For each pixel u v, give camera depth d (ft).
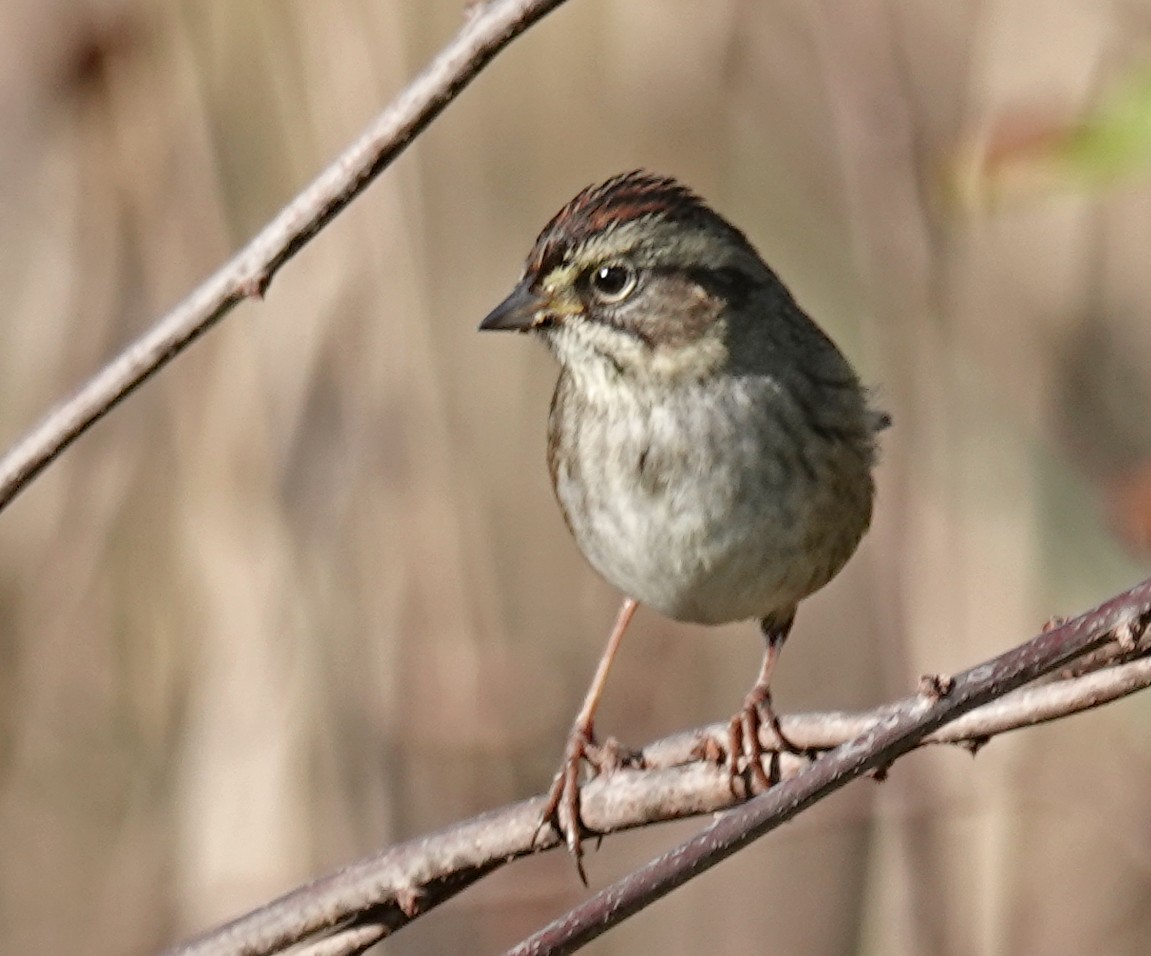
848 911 40.70
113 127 35.58
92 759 38.55
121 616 38.29
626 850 40.19
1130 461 37.83
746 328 28.99
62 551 38.45
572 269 29.04
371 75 34.83
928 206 34.24
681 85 40.55
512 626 40.29
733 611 29.68
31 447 21.25
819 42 35.04
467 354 39.65
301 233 20.62
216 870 35.76
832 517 29.22
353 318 35.73
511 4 19.83
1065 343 38.60
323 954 23.02
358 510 35.91
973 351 38.17
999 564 35.99
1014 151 22.71
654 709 40.88
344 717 35.96
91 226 36.14
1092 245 39.22
